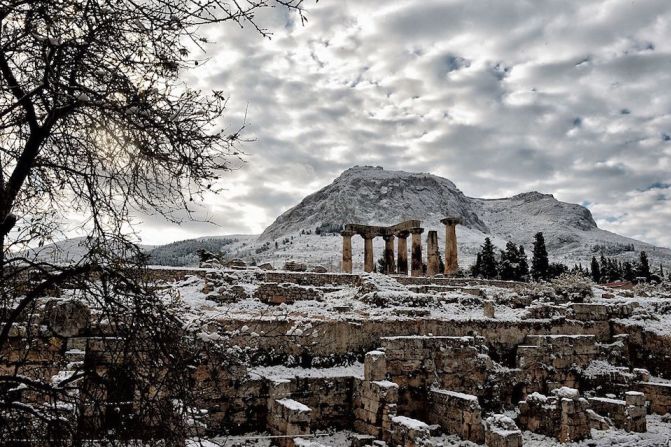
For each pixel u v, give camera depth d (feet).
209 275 103.35
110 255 23.53
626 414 80.23
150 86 23.97
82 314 34.60
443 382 83.30
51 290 26.86
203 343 29.27
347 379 75.51
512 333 102.01
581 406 74.54
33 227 25.45
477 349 88.48
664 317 129.39
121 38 24.03
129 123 23.40
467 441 70.08
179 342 25.45
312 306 102.32
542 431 77.30
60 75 24.34
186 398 24.07
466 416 71.41
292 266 140.77
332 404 73.82
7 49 23.34
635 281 289.74
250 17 22.86
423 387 81.05
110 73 24.14
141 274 24.93
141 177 24.44
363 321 88.17
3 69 23.91
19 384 30.96
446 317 101.35
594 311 118.93
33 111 24.45
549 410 76.79
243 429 66.03
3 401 25.45
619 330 118.83
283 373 74.64
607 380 98.68
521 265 302.04
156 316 26.53
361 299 107.55
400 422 63.57
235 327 76.95
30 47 24.34
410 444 61.00
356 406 73.31
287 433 59.93
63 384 24.54
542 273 325.83
